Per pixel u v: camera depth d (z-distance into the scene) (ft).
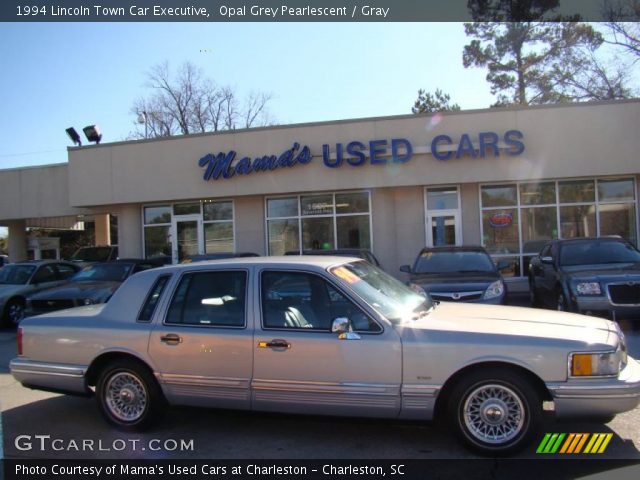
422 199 51.75
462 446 14.82
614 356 14.19
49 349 17.83
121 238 59.67
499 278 30.99
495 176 48.37
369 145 49.96
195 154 54.80
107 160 57.52
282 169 52.24
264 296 16.17
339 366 14.94
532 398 14.20
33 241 88.69
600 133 46.98
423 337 14.67
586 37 90.94
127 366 16.94
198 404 16.35
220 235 57.06
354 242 53.06
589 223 49.39
